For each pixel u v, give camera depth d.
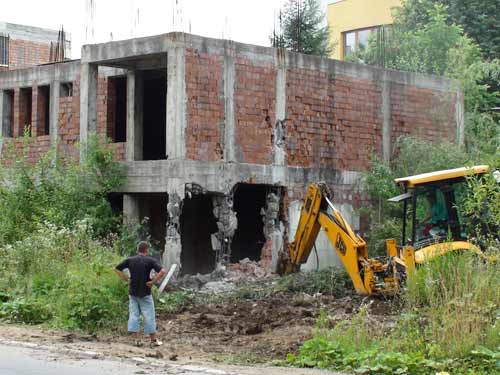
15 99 30.83
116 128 29.20
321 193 23.59
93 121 27.17
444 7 40.88
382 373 13.53
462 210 21.17
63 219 25.39
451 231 21.16
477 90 35.50
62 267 21.64
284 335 17.50
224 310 21.23
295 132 27.17
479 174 20.89
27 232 25.30
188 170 24.67
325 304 21.36
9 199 26.42
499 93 37.31
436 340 14.49
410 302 16.75
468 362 13.73
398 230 27.00
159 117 30.47
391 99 29.77
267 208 26.72
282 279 24.16
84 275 19.84
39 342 16.78
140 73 27.59
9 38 45.19
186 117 24.72
